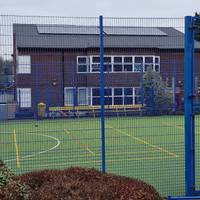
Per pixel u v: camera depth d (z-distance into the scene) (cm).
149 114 2575
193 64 1595
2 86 2142
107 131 3872
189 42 1586
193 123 1608
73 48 2738
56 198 984
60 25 2041
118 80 2736
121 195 1014
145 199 1024
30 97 2569
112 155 2800
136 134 3922
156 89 2489
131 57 2706
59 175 1191
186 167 1619
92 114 3083
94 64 2870
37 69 2456
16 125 3291
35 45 2431
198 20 1577
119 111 2809
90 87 2897
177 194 1778
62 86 2775
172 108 2450
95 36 2884
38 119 3017
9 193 964
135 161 2572
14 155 2878
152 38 2558
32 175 1198
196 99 1605
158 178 2095
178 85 2456
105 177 1198
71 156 2823
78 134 3984
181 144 3247
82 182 1110
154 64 2575
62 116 3172
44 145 3394
